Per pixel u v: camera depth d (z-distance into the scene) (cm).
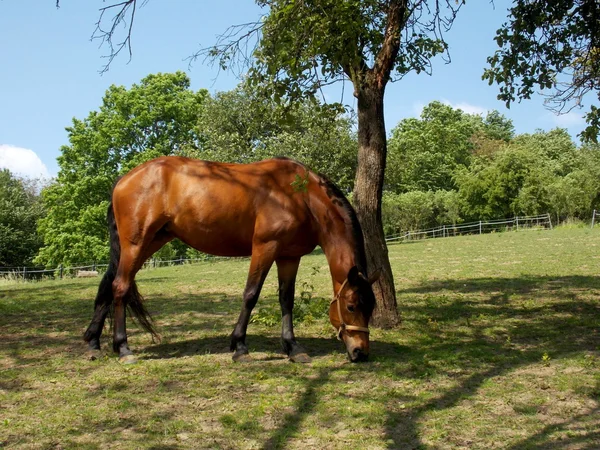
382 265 820
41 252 4162
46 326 921
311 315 900
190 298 1246
